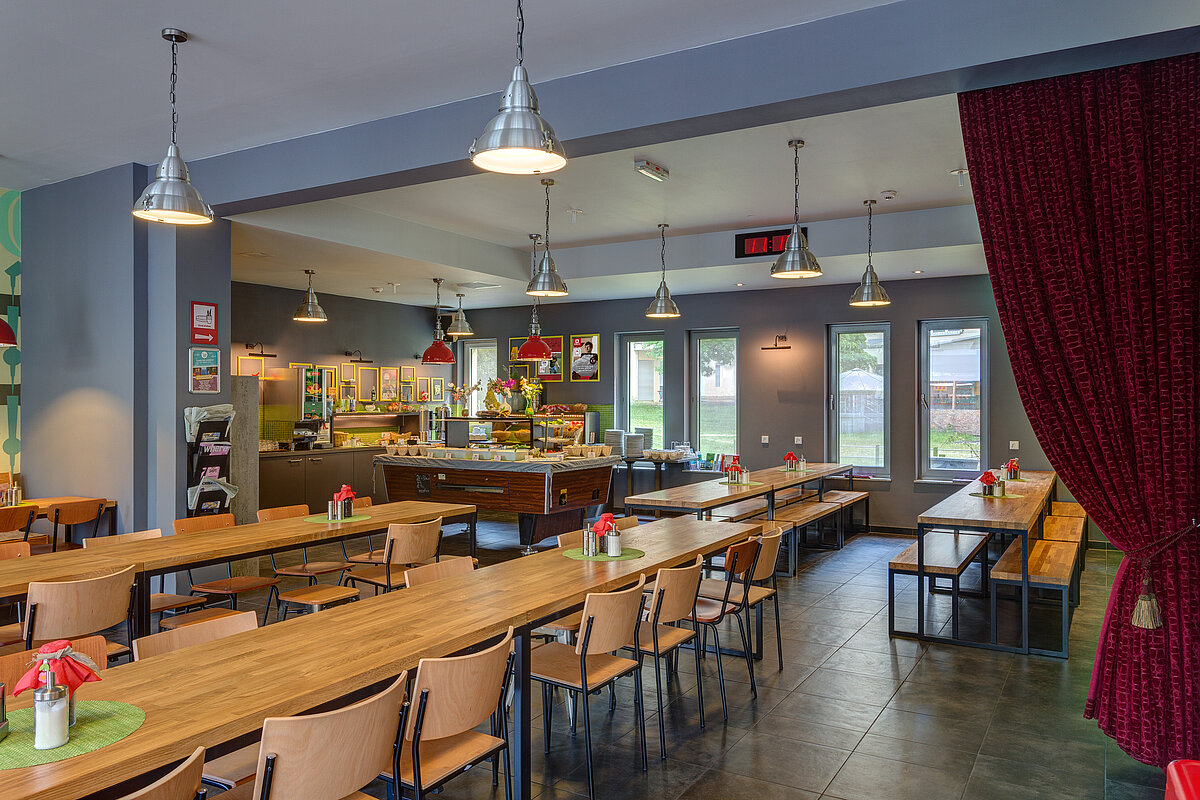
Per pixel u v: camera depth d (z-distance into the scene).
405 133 5.11
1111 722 3.43
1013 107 3.55
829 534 9.88
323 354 11.45
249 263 8.82
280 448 10.30
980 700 4.36
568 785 3.37
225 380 6.53
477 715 2.57
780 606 6.41
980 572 7.82
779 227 8.62
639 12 3.70
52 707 1.87
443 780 2.50
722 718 4.10
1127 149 3.28
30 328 7.10
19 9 3.68
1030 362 3.44
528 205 7.70
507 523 10.59
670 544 4.52
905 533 9.95
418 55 4.20
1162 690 3.23
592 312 12.16
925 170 6.47
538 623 3.15
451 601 3.23
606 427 11.95
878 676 4.75
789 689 4.52
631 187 7.01
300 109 5.02
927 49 3.50
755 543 4.38
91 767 1.77
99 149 5.88
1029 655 5.16
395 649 2.61
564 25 3.84
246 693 2.23
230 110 5.05
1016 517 5.58
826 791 3.32
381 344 12.39
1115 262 3.29
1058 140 3.44
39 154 6.00
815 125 5.37
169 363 6.19
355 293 11.45
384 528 5.31
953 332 9.94
